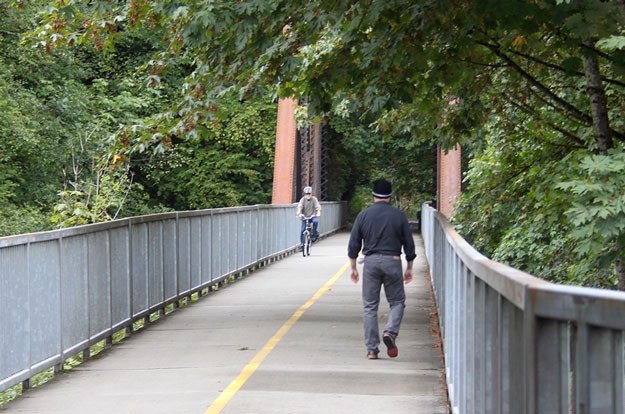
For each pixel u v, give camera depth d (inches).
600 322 189.0
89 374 832.3
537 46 903.7
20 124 2684.5
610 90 1006.4
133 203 3595.0
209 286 1526.8
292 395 716.0
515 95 1115.3
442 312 932.0
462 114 1151.6
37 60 2960.1
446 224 842.8
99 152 2746.1
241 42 885.2
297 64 932.0
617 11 776.9
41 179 2970.0
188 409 672.4
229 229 1708.9
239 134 3806.6
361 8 897.5
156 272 1208.8
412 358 888.9
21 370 740.0
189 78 1060.5
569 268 990.4
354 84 971.3
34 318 773.9
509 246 1197.7
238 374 806.5
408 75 932.6
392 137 1246.9
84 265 917.8
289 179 2775.6
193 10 877.2
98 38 1051.3
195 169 3868.1
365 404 681.6
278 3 892.6
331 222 3809.1
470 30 893.8
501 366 308.0
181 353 932.6
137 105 3444.9
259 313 1245.1
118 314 1034.1
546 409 218.8
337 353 919.0
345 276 1823.3
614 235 733.3
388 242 882.8
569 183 746.2
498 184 1199.6
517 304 251.0
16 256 735.7
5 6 2596.0
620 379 185.8
